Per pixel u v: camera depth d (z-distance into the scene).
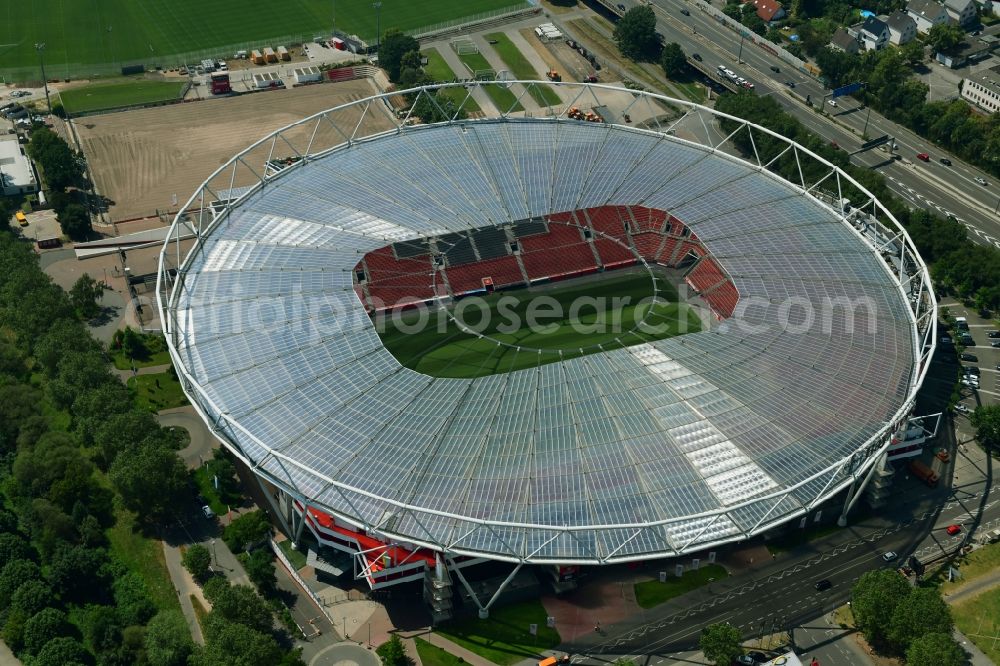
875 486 182.75
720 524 156.25
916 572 173.75
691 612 167.25
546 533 154.50
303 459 167.12
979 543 180.75
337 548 170.25
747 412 172.75
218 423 174.75
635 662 158.88
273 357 186.62
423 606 168.38
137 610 166.62
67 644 158.88
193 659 154.38
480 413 174.12
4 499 192.88
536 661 159.50
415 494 160.00
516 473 162.12
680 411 172.62
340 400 177.62
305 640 162.62
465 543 154.12
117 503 189.75
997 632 164.62
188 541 182.38
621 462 163.38
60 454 191.25
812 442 168.62
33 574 172.38
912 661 153.50
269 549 180.00
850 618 166.50
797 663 155.00
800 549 178.50
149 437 191.00
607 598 169.50
